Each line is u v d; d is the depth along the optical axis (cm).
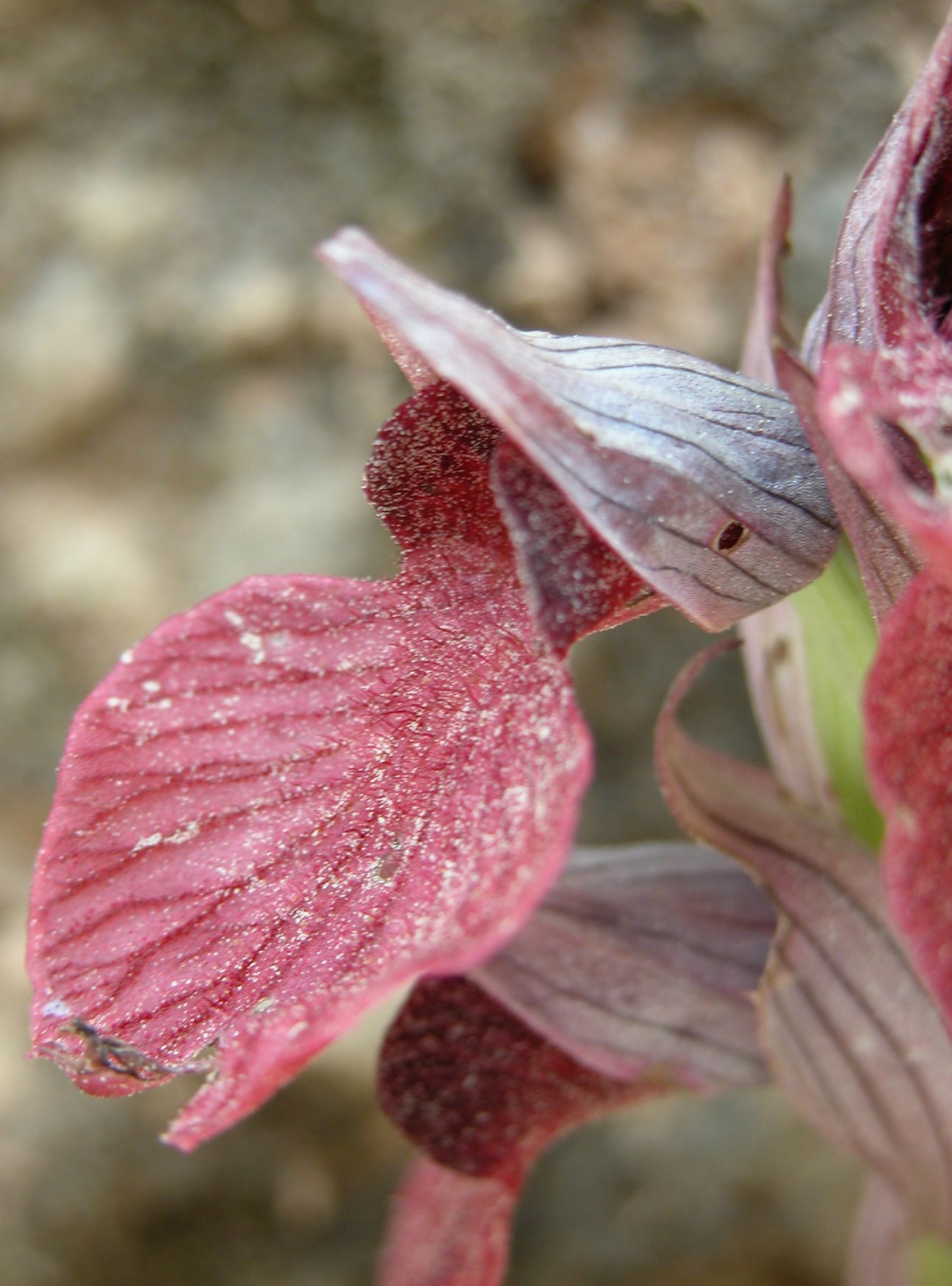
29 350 13
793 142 13
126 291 13
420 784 6
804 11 13
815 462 6
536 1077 8
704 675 14
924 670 5
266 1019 5
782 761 7
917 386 6
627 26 13
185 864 6
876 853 7
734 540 6
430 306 5
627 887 8
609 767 14
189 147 13
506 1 13
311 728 6
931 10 13
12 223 14
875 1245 10
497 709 6
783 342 6
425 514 6
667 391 6
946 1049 7
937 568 5
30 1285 13
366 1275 14
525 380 6
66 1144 13
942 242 6
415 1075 8
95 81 13
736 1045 8
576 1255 15
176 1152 14
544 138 13
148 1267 14
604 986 8
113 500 14
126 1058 6
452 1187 9
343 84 13
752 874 7
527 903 5
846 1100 7
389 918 6
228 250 13
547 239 13
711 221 13
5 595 14
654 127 13
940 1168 7
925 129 6
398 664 6
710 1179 15
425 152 13
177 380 14
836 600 7
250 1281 14
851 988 7
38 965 6
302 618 6
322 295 13
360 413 14
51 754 14
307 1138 14
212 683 6
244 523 14
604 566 6
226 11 13
